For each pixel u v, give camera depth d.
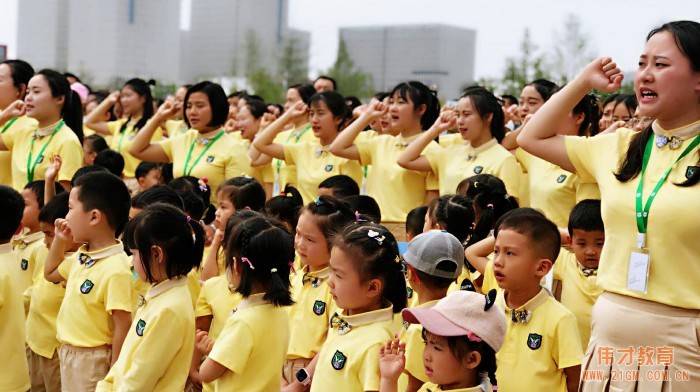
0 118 6.65
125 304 4.28
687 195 2.90
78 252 4.49
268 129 7.07
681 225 2.89
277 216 5.09
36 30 36.69
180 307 3.77
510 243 3.59
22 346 4.63
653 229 2.96
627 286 3.03
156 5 37.28
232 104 10.66
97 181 4.40
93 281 4.33
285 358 3.87
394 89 6.54
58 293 4.98
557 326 3.58
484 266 4.23
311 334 4.21
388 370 3.11
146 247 3.78
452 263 3.55
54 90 6.57
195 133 7.00
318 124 6.88
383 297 3.53
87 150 8.23
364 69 41.03
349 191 5.37
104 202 4.39
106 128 9.56
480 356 2.98
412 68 39.88
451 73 39.66
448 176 6.02
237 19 40.25
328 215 4.21
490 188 4.68
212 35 41.09
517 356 3.63
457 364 2.97
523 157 6.17
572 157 3.41
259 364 3.64
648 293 2.97
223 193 5.16
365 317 3.48
